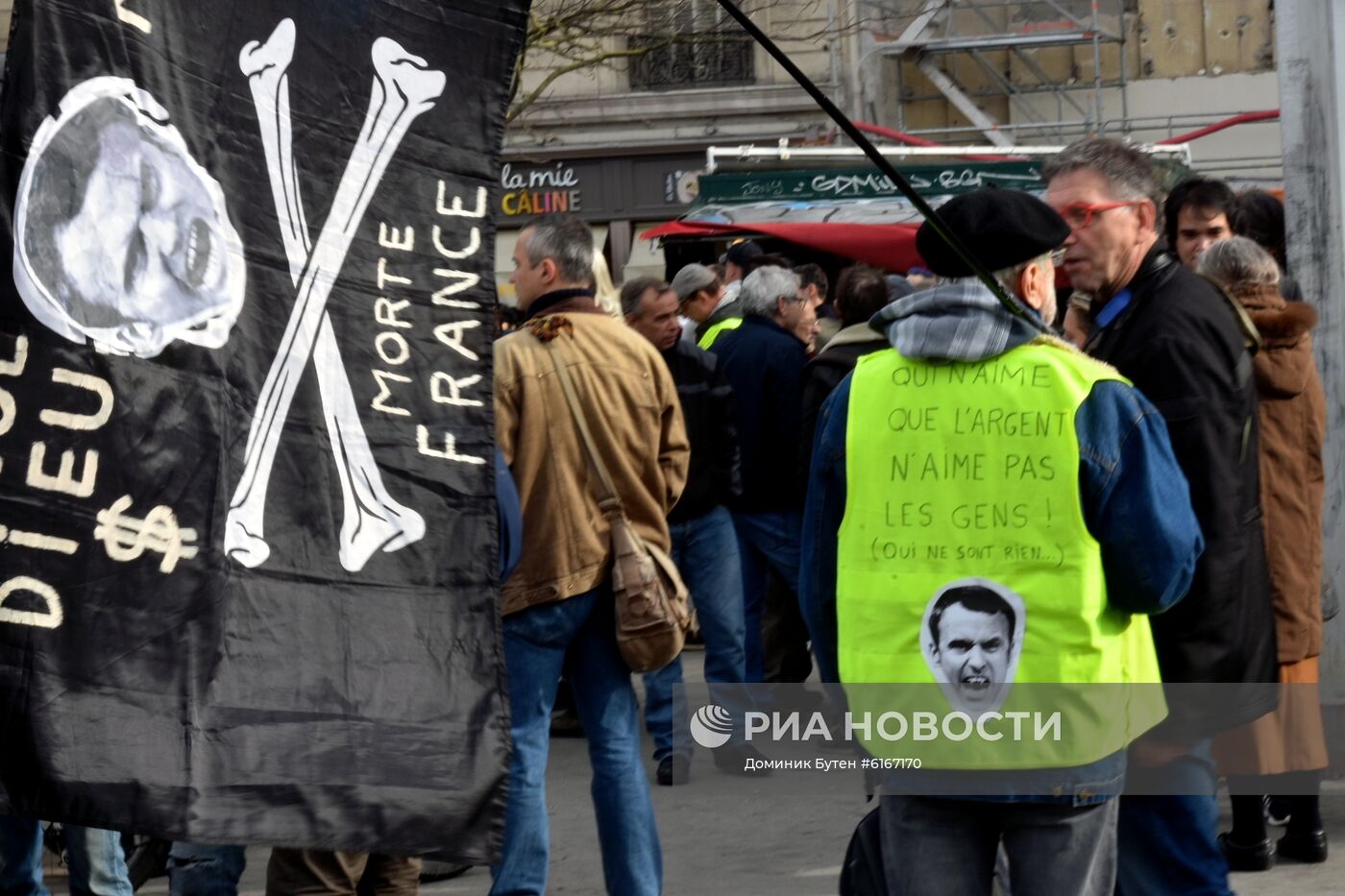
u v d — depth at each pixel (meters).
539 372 4.67
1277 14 7.38
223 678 2.81
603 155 22.33
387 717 2.96
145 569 2.76
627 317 7.05
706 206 13.69
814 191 13.52
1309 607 5.26
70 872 4.65
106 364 2.75
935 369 3.26
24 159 2.70
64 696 2.67
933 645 3.21
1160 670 3.77
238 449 2.87
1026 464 3.18
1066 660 3.16
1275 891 5.48
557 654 4.65
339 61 3.03
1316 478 5.30
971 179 13.23
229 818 2.79
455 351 3.10
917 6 22.23
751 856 6.06
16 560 2.66
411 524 3.03
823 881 5.73
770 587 8.09
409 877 4.30
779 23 21.69
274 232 2.94
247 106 2.93
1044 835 3.23
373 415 3.02
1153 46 22.75
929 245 3.29
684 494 7.14
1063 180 3.98
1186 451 3.72
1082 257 3.94
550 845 6.28
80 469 2.71
